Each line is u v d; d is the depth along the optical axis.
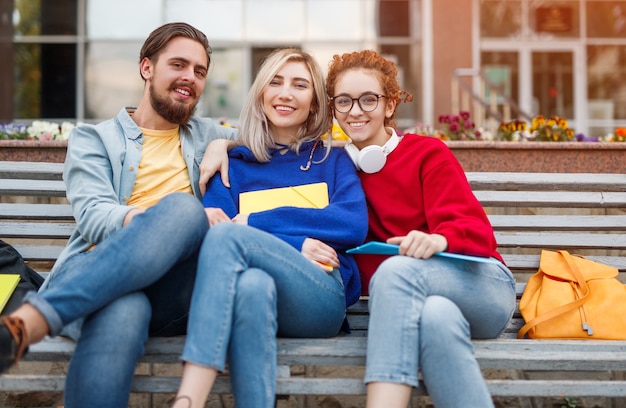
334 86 2.49
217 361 1.83
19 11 10.05
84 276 1.85
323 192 2.41
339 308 2.21
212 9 10.02
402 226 2.37
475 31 10.25
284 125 2.46
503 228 2.97
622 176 3.08
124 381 1.87
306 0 10.08
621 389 2.05
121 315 1.88
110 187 2.35
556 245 2.91
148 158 2.50
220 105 9.85
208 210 2.21
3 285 2.33
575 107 10.66
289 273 2.05
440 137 4.48
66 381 1.88
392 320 1.95
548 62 10.66
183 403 1.79
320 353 2.06
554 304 2.45
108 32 10.05
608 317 2.38
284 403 2.85
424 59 9.78
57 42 10.05
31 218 2.93
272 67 2.45
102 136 2.43
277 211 2.28
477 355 2.10
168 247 1.94
